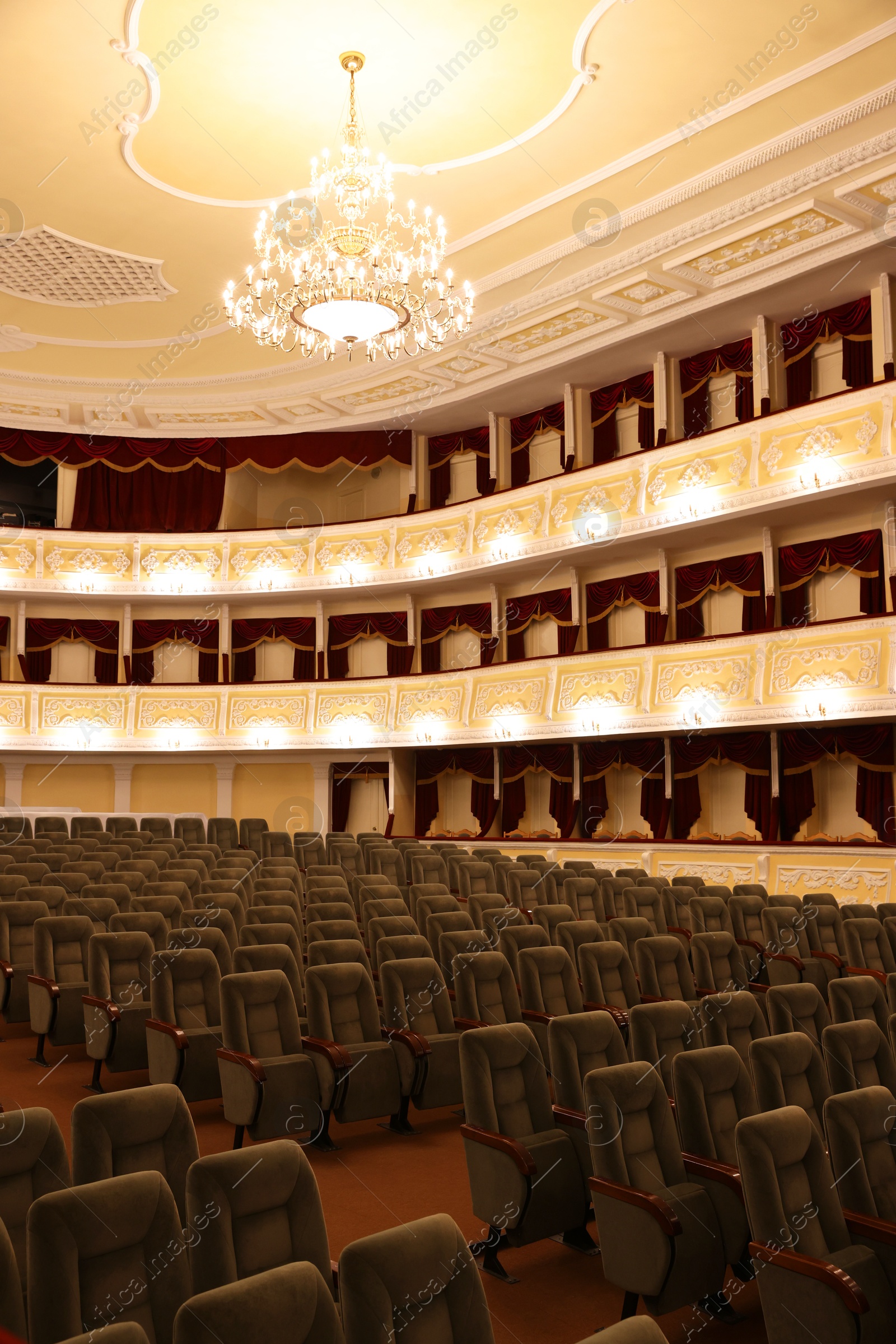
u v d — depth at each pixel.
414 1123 5.96
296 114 9.89
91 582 17.38
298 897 9.09
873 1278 3.39
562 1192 4.23
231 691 17.12
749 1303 3.96
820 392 13.24
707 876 12.88
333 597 17.86
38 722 16.70
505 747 16.23
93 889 7.97
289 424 17.53
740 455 12.55
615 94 9.59
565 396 15.41
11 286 13.34
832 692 11.48
